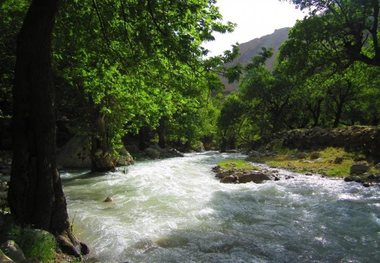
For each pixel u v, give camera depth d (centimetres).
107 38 946
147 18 843
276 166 2255
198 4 816
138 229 884
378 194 1280
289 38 2719
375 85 3666
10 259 484
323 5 2506
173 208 1105
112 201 1238
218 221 966
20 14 1260
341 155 2141
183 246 768
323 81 2930
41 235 619
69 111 2548
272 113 5453
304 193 1341
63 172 2247
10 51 1825
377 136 1939
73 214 1048
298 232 866
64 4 902
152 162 3081
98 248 758
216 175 1884
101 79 1095
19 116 684
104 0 895
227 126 6316
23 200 673
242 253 727
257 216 1018
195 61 881
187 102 1112
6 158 2475
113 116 2178
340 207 1108
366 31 2673
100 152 2200
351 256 709
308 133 2889
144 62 970
